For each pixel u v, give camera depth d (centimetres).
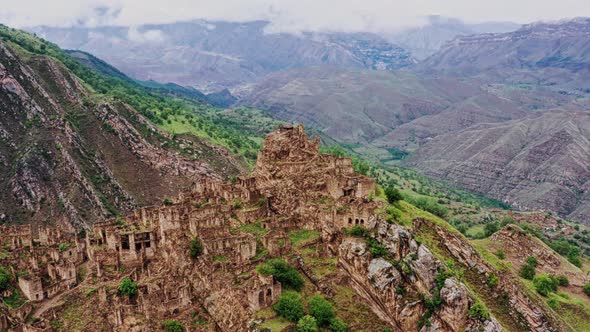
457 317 12581
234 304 13112
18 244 16638
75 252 16050
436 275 13212
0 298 13588
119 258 15562
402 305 13212
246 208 16975
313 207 16300
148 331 12988
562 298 17825
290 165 18100
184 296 13788
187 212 16325
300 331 12344
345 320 13300
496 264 16125
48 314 13638
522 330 14038
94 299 14188
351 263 14388
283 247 14925
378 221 14738
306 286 14088
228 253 14850
